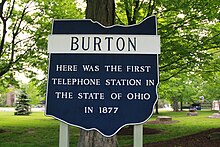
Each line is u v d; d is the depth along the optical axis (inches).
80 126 155.9
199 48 414.3
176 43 415.8
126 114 155.6
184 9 392.8
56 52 162.6
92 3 212.4
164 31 424.8
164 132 507.8
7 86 612.7
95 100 157.6
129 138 422.9
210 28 433.1
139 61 159.8
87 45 162.6
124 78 158.7
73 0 525.7
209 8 384.8
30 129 594.9
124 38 161.9
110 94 157.6
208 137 362.9
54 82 159.9
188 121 755.4
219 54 526.9
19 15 541.6
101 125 155.4
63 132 159.2
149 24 163.3
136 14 448.8
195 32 445.1
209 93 1120.2
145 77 158.2
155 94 156.6
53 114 157.5
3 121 816.3
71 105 157.9
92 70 160.4
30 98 1459.2
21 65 550.0
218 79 674.8
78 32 164.1
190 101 1381.6
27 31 540.1
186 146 331.9
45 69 542.9
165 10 422.3
